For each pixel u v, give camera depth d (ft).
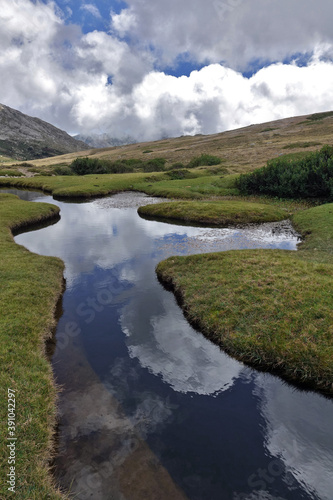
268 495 19.94
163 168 288.30
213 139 513.45
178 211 110.52
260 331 35.86
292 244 75.00
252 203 121.49
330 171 123.44
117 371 31.89
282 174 136.15
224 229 92.99
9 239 75.77
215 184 168.25
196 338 38.55
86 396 28.22
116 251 73.15
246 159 273.13
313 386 30.17
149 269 61.72
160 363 33.45
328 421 26.04
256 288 44.04
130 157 452.76
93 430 24.49
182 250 73.00
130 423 25.25
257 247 73.46
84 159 258.57
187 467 21.63
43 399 26.35
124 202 141.18
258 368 32.89
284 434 24.48
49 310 42.27
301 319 36.24
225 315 40.01
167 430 24.62
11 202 122.31
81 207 130.93
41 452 21.84
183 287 49.85
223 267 53.67
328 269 48.60
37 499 18.53
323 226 80.53
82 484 20.24
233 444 23.49
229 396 28.68
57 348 35.68
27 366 29.84
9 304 40.57
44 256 63.87
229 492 20.08
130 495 19.67
